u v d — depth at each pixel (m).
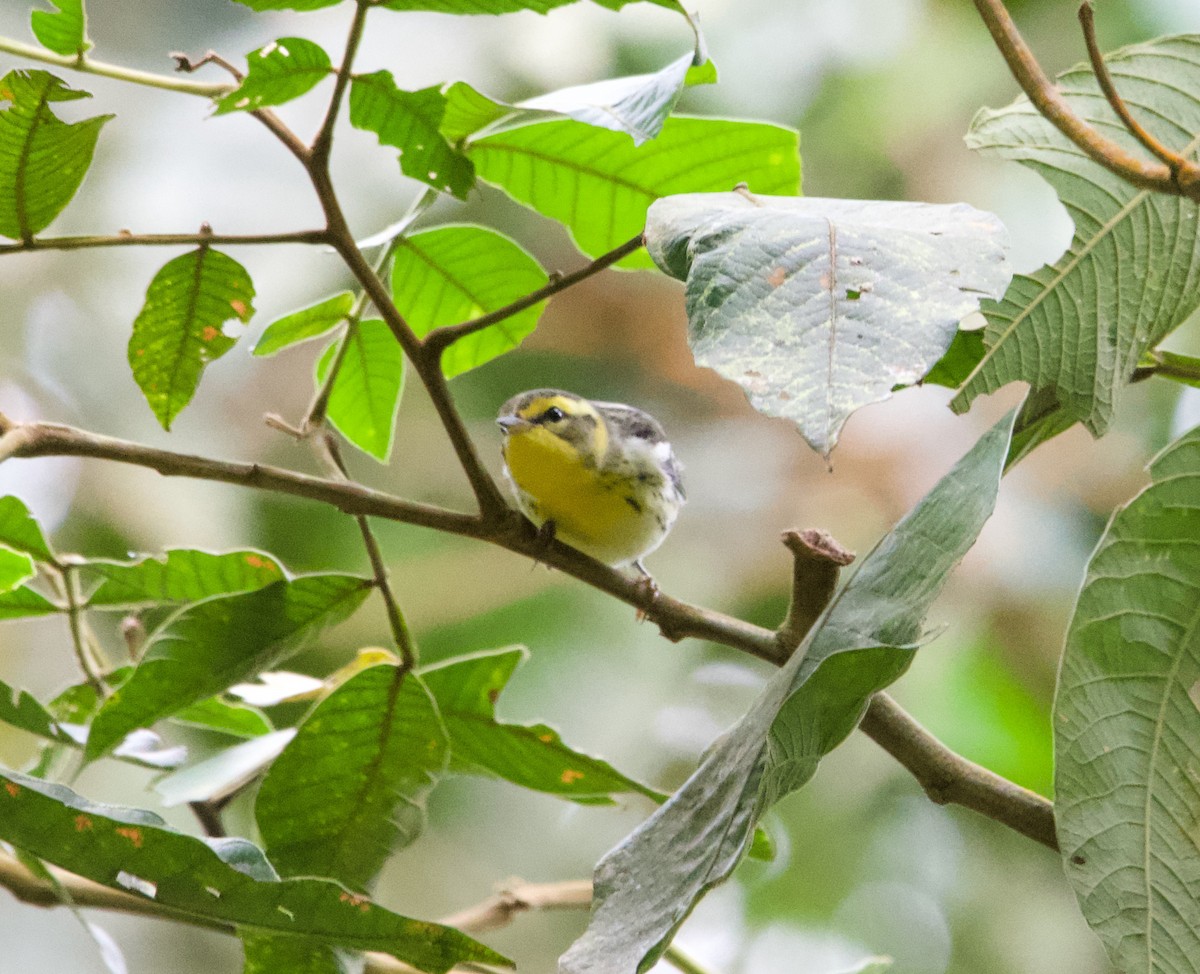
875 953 6.30
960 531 4.46
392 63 6.27
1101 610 5.44
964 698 6.30
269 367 6.36
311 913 4.77
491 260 6.01
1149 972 5.23
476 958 4.91
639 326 6.38
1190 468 5.39
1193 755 5.32
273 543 6.34
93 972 6.25
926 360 3.80
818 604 5.98
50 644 6.30
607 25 6.29
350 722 5.99
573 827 6.34
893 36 6.32
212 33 6.30
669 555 6.35
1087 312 5.68
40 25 5.29
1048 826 5.71
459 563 6.35
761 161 6.00
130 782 6.25
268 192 6.28
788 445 6.36
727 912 6.31
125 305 6.34
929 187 6.32
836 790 6.31
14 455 5.42
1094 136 4.62
